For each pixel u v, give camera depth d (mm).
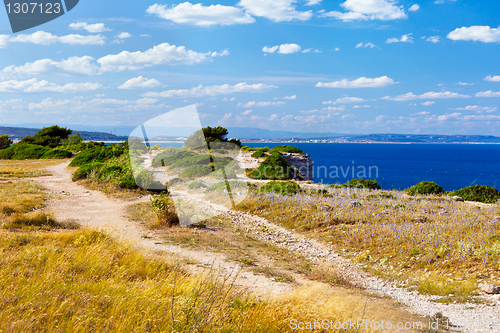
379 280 7488
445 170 90375
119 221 11742
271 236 11258
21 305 3566
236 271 7137
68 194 17078
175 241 9414
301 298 4949
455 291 6551
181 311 3783
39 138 61156
